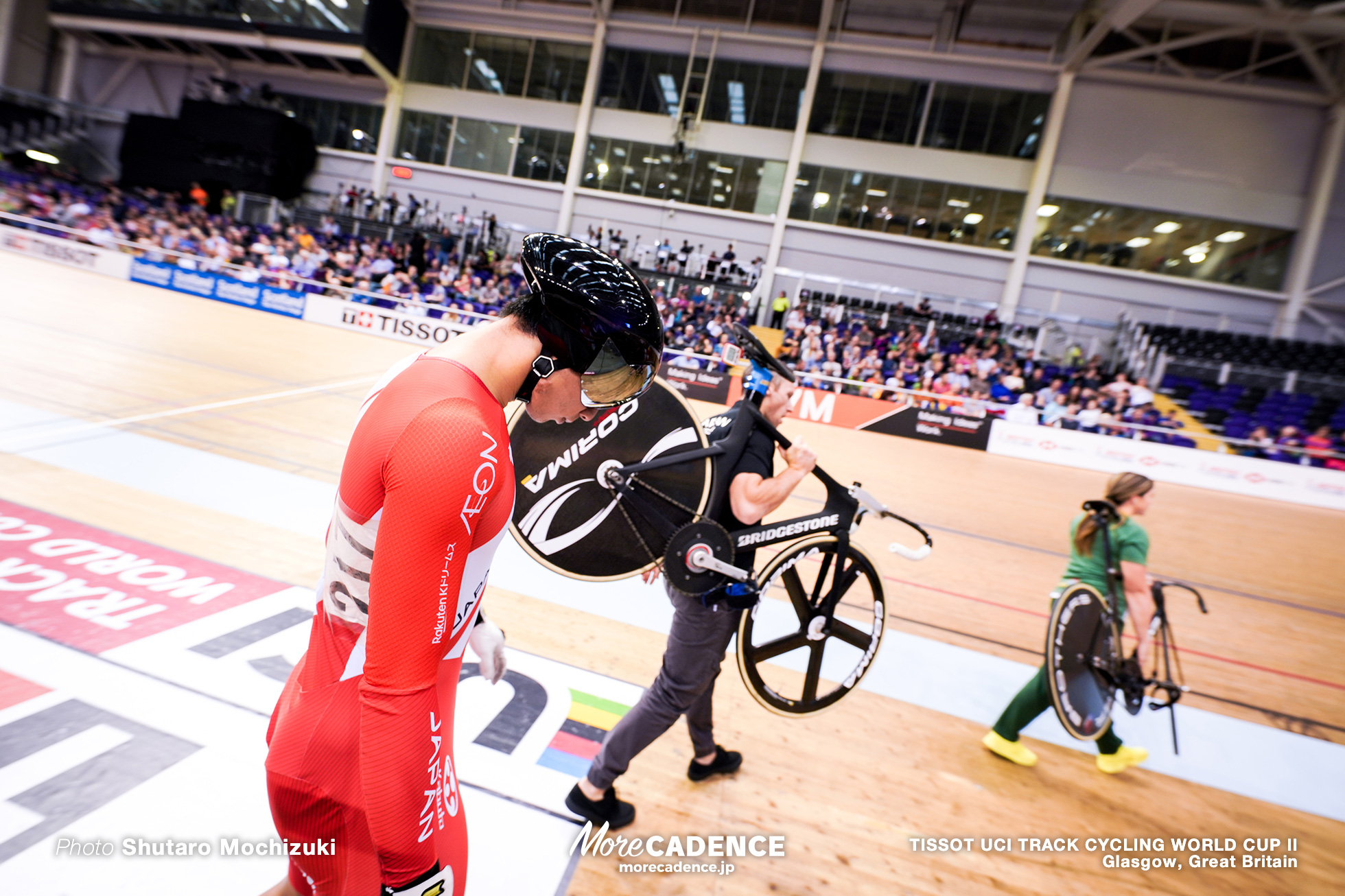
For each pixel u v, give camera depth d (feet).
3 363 18.48
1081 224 62.39
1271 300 60.08
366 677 2.21
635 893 5.31
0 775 5.18
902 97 64.18
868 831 6.59
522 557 12.01
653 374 2.88
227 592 8.71
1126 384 46.01
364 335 46.93
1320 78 55.36
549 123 70.18
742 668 5.74
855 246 66.13
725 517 5.62
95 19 74.13
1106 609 8.02
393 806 2.19
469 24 70.13
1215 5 50.65
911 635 11.80
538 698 7.68
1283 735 10.11
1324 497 35.09
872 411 40.22
